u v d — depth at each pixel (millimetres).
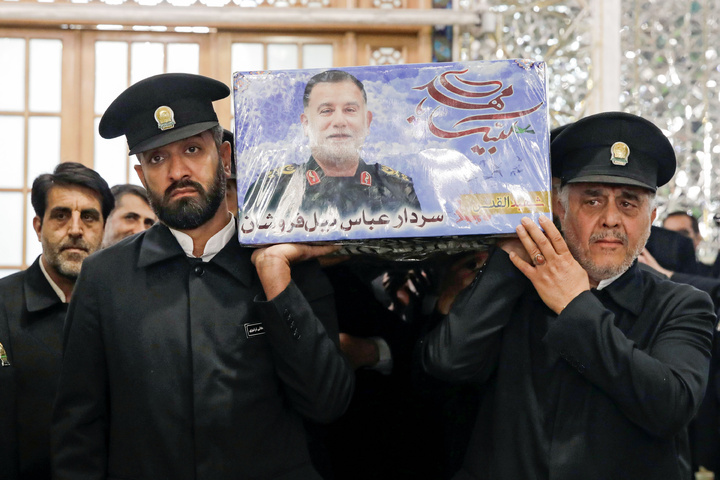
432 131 1635
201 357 1623
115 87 4316
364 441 2172
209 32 4355
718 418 3000
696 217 4664
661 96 4680
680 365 1601
